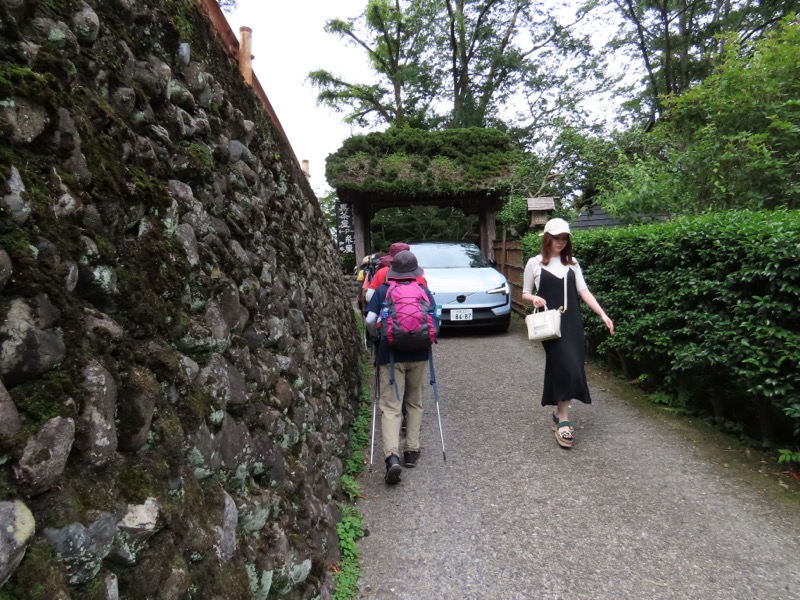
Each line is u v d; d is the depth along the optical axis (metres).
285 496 2.09
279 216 3.33
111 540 0.98
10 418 0.85
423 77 21.64
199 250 1.78
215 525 1.41
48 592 0.81
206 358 1.65
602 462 3.54
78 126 1.20
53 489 0.91
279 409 2.27
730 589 2.27
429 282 7.94
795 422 3.14
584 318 5.88
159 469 1.19
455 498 3.18
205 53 2.47
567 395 3.67
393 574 2.46
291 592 1.91
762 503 2.93
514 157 11.74
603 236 5.41
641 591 2.28
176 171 1.81
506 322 7.99
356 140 11.89
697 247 3.84
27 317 0.94
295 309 3.08
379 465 3.75
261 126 3.32
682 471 3.34
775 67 5.43
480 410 4.74
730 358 3.40
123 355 1.20
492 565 2.50
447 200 11.78
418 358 3.51
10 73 1.01
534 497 3.13
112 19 1.60
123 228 1.32
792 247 2.97
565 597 2.26
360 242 11.72
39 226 1.02
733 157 5.51
